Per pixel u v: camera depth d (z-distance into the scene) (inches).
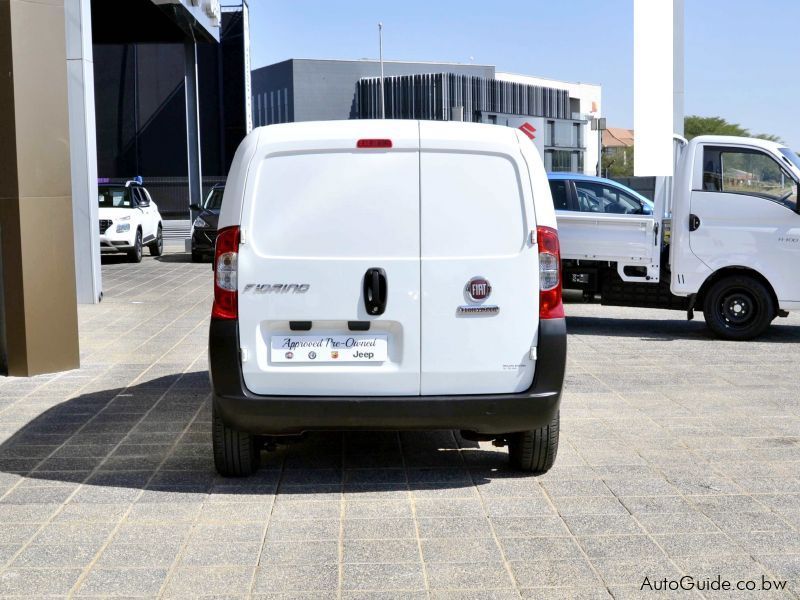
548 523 190.2
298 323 203.9
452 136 203.8
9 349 343.9
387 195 203.0
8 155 334.6
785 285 426.0
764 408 295.9
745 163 429.1
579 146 3678.6
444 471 227.1
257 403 203.2
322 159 203.0
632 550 175.5
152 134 1878.7
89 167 561.6
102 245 874.1
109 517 194.1
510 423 205.9
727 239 430.9
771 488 213.3
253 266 202.8
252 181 203.0
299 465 232.2
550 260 205.8
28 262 340.5
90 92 560.1
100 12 949.2
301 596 155.3
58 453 242.1
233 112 1856.5
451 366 205.2
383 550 175.6
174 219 1852.9
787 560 170.6
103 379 338.6
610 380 342.0
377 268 203.2
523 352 206.5
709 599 154.3
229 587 159.0
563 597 154.9
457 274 204.1
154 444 250.5
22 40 330.3
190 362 373.1
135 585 159.9
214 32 1031.6
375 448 248.7
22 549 176.6
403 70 3853.3
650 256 449.4
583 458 238.4
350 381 204.2
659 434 262.7
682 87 502.9
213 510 198.4
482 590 157.6
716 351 409.1
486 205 204.7
